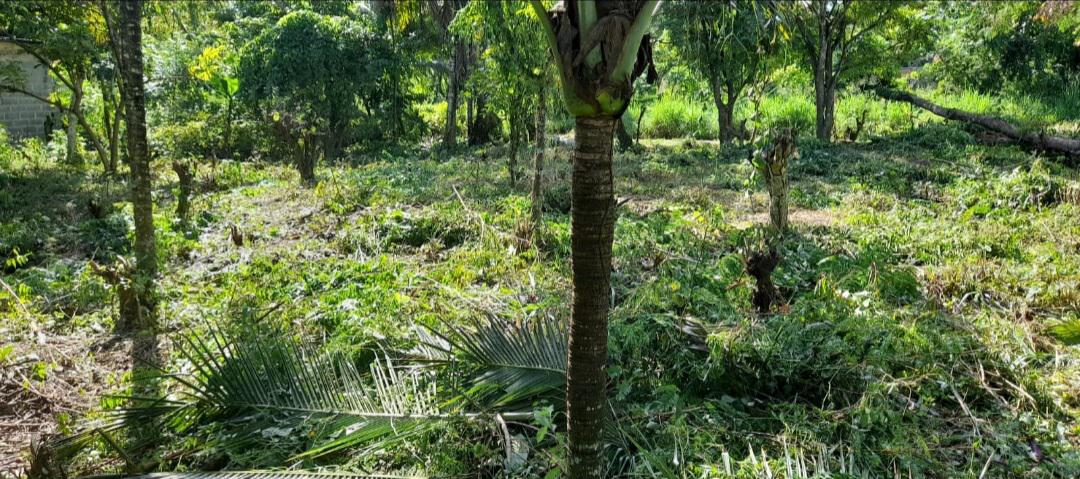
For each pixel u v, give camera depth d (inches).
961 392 175.0
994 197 405.1
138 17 243.6
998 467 146.8
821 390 175.2
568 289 246.1
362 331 207.3
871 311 207.8
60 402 190.1
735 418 165.2
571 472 119.2
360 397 159.2
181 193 409.1
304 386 161.0
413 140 904.9
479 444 149.2
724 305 214.7
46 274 298.2
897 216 372.8
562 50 99.0
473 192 474.0
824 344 183.3
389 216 380.8
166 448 157.9
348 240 349.1
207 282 289.0
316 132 658.8
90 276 281.0
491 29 357.1
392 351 188.9
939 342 188.7
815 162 597.6
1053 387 176.9
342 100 801.6
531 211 359.9
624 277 267.9
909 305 228.5
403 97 909.2
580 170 104.7
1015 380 179.8
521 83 363.9
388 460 150.9
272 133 763.4
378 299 244.8
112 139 634.2
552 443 151.7
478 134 842.8
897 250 307.7
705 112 951.0
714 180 525.3
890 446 148.9
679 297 212.1
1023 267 268.2
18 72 611.8
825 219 395.5
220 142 779.4
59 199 492.1
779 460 140.4
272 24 920.3
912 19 785.6
